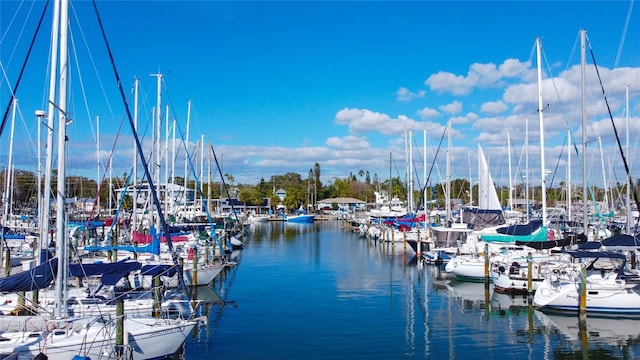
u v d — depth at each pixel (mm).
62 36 17734
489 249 35156
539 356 19938
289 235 78438
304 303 28734
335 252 54562
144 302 22234
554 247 31359
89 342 16766
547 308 26578
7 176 44594
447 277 37750
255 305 28188
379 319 25281
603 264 29719
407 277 37906
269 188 165750
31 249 39531
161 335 18297
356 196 162875
